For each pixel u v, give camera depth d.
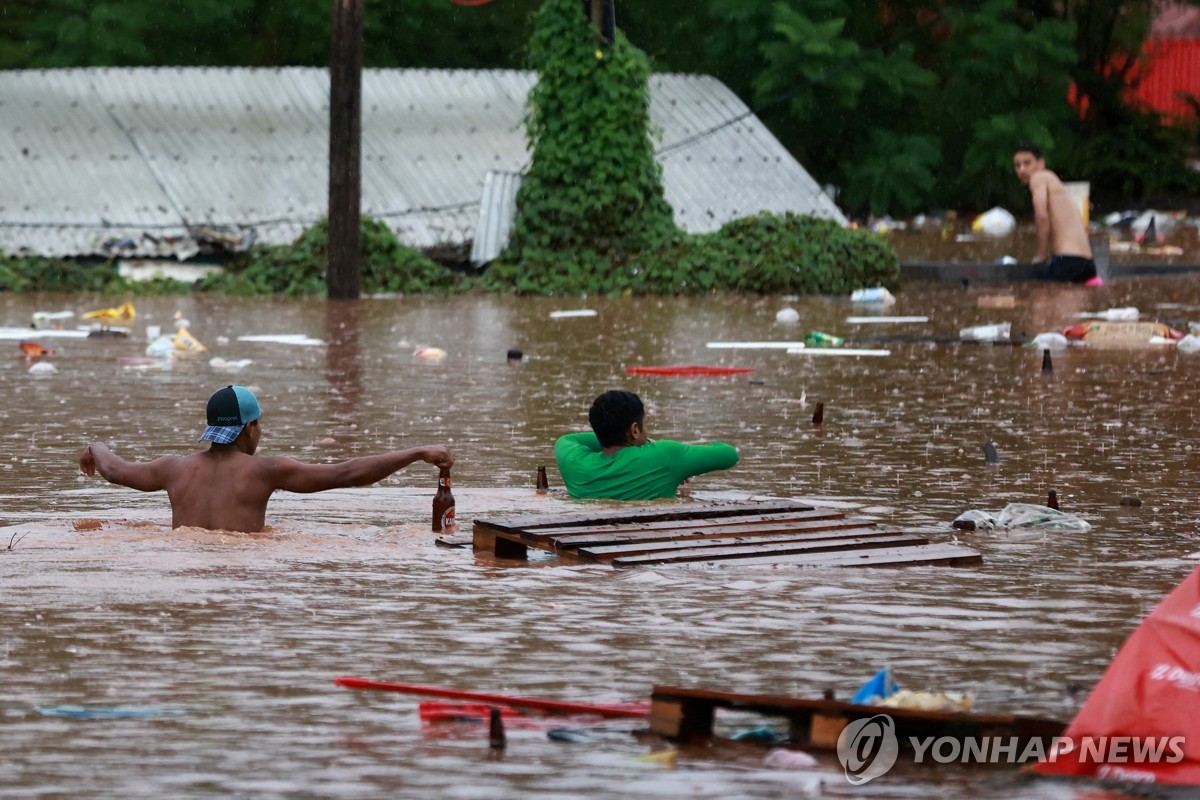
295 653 16.70
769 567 21.06
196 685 15.54
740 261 75.50
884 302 69.56
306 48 116.19
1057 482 27.88
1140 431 33.72
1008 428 34.25
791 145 120.31
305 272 76.44
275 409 36.97
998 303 67.75
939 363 47.03
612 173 79.38
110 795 12.57
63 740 13.89
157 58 114.06
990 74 120.50
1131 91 135.38
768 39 116.56
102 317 61.94
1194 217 121.25
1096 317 60.69
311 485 23.20
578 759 13.57
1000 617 18.38
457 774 13.16
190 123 86.19
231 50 115.50
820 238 75.50
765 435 33.25
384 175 84.31
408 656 16.62
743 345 51.75
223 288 75.88
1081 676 15.90
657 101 94.31
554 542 21.83
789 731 14.27
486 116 90.31
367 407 37.38
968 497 26.52
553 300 73.31
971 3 123.00
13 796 12.52
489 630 17.72
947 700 14.56
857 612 18.59
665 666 16.28
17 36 112.69
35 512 24.59
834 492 26.97
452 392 40.25
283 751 13.67
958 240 103.50
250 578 20.19
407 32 118.94
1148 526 24.09
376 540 22.88
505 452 31.14
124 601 18.81
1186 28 146.62
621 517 23.38
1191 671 13.01
